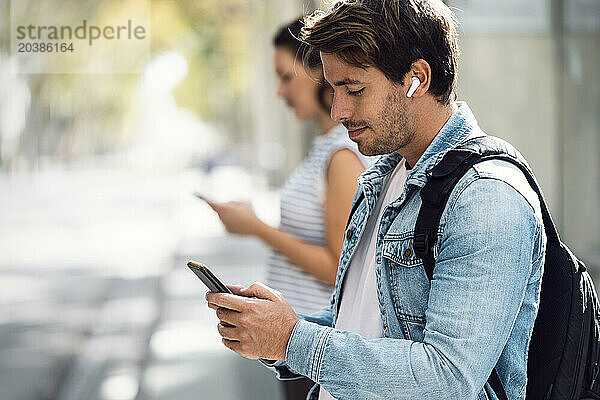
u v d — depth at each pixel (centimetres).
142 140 10500
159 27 3703
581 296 311
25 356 1248
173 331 1394
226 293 310
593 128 852
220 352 1232
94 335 1395
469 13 907
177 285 1914
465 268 286
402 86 304
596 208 849
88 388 1058
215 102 9519
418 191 312
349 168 484
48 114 6944
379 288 317
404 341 292
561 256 314
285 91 523
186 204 4697
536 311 303
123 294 1831
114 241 2978
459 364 281
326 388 295
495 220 285
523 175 304
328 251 493
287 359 300
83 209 4522
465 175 297
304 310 506
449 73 309
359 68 299
